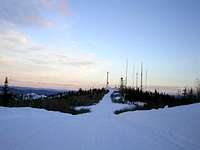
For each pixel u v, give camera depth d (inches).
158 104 2348.7
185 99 2719.0
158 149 361.1
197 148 377.4
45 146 344.8
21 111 889.5
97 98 2997.0
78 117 899.4
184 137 462.6
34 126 520.4
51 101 1962.4
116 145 374.3
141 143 398.9
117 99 3051.2
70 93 3390.7
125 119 868.6
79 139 406.9
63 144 362.6
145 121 740.7
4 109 888.9
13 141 365.4
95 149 342.3
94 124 647.1
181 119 665.0
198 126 542.6
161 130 551.5
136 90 3321.9
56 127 533.0
